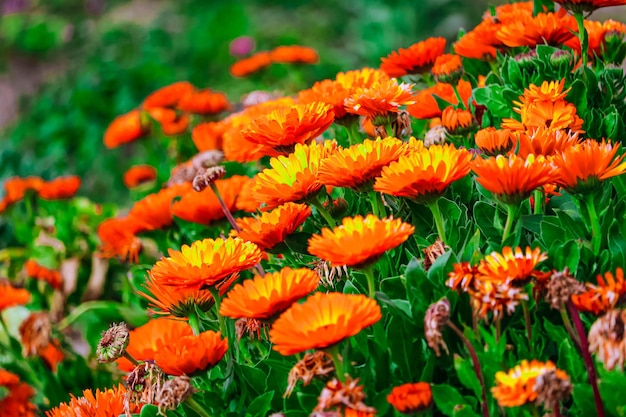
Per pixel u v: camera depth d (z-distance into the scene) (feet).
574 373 3.07
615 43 4.00
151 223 4.62
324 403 2.95
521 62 3.90
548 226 3.31
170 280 3.24
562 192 3.56
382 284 3.28
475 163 3.15
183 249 3.31
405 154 3.34
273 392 3.23
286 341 2.92
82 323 6.68
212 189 3.95
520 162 3.10
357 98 3.55
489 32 4.09
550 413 3.00
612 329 2.88
